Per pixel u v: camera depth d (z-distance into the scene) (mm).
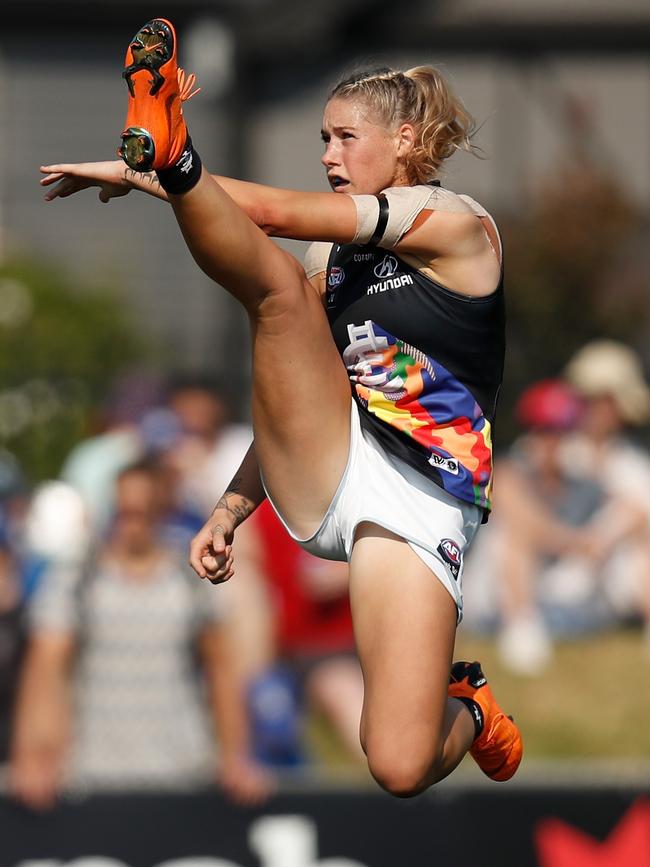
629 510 34562
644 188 60344
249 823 22469
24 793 22328
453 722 14008
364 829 22578
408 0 56938
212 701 23812
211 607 24062
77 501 28000
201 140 56344
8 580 24734
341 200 13148
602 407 35031
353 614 13727
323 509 13898
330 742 28000
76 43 56688
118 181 13039
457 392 13867
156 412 29031
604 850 22812
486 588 34000
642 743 29500
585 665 32625
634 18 58531
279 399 13500
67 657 23750
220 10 55094
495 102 59438
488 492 14070
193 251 12633
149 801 22391
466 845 22641
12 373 40719
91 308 44688
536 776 22922
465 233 13539
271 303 13055
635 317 51938
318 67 57625
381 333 13727
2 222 56219
